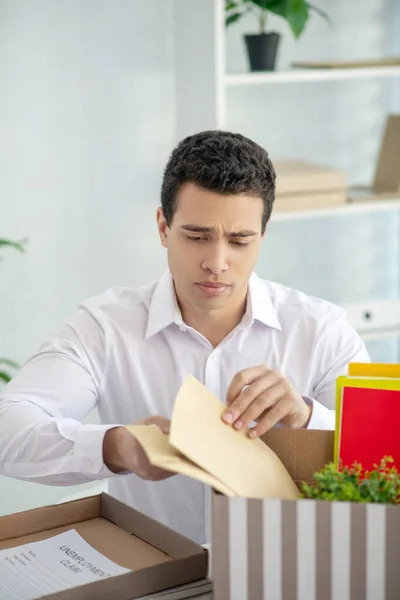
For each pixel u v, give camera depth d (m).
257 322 1.65
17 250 2.95
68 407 1.55
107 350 1.62
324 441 1.12
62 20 2.87
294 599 0.92
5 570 1.09
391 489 0.97
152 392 1.64
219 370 1.64
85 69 2.92
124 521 1.22
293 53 3.12
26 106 2.88
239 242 1.32
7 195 2.91
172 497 1.62
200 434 1.02
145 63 2.98
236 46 3.05
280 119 3.18
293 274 3.34
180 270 1.35
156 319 1.62
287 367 1.67
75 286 3.05
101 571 1.08
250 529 0.91
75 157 2.96
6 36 2.81
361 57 3.21
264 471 1.05
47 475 1.29
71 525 1.23
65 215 2.99
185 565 1.02
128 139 3.01
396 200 3.00
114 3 2.91
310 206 2.88
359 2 3.16
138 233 3.09
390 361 3.53
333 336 1.69
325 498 0.98
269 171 1.36
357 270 3.42
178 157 1.33
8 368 3.01
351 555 0.91
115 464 1.23
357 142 3.29
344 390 1.10
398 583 0.91
